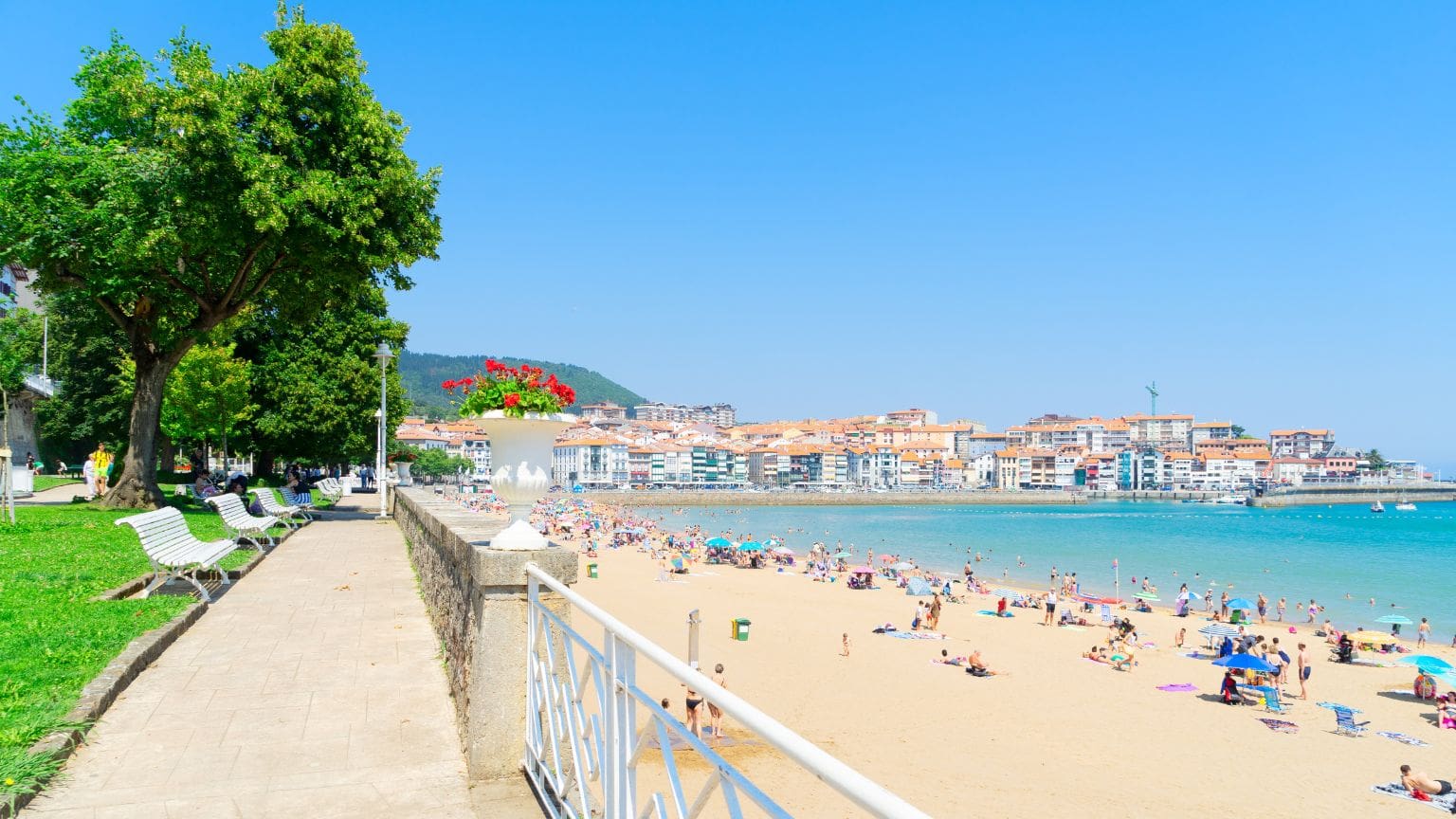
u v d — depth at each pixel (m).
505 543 5.27
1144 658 27.39
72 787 4.70
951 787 15.24
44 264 19.39
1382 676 26.48
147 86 18.44
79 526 15.71
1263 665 21.53
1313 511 160.88
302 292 23.20
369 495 51.22
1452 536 95.19
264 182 18.00
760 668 23.45
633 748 3.16
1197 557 69.38
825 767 1.70
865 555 69.44
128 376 37.72
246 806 4.50
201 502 24.17
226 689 6.60
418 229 21.19
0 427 37.50
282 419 40.03
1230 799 15.33
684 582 42.25
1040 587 51.62
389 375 44.59
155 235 17.84
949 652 26.94
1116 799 15.05
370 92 20.69
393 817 4.40
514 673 5.00
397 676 7.05
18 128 19.34
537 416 5.31
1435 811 15.02
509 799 4.64
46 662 6.44
